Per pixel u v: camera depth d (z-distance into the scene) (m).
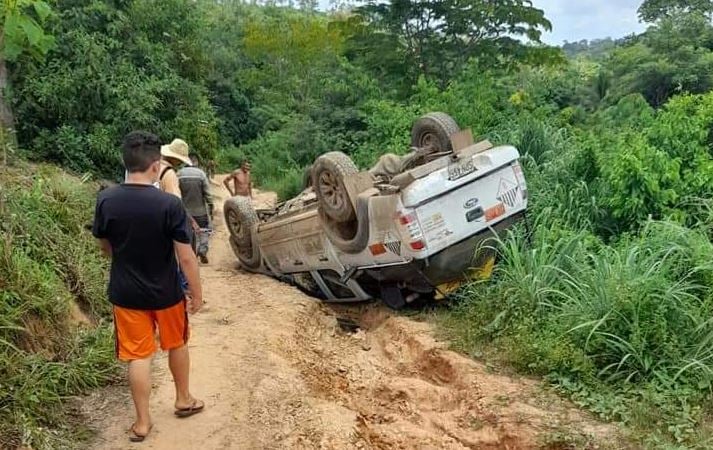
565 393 5.34
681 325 5.66
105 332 6.18
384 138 16.72
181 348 4.79
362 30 23.66
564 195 8.74
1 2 4.79
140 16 15.62
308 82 33.62
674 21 27.88
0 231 6.27
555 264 6.69
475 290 7.23
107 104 13.95
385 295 7.96
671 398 5.03
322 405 5.39
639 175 7.79
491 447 4.93
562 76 28.00
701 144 8.95
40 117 13.54
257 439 4.76
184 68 17.22
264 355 6.27
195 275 4.43
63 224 8.27
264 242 9.61
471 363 6.06
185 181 9.59
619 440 4.62
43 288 5.87
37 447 4.35
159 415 5.03
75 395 5.22
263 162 26.70
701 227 7.07
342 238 7.77
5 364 4.82
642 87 24.50
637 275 5.97
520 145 11.24
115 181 14.01
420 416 5.45
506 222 7.38
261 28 36.19
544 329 6.07
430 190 6.76
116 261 4.37
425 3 22.38
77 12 14.17
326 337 7.64
